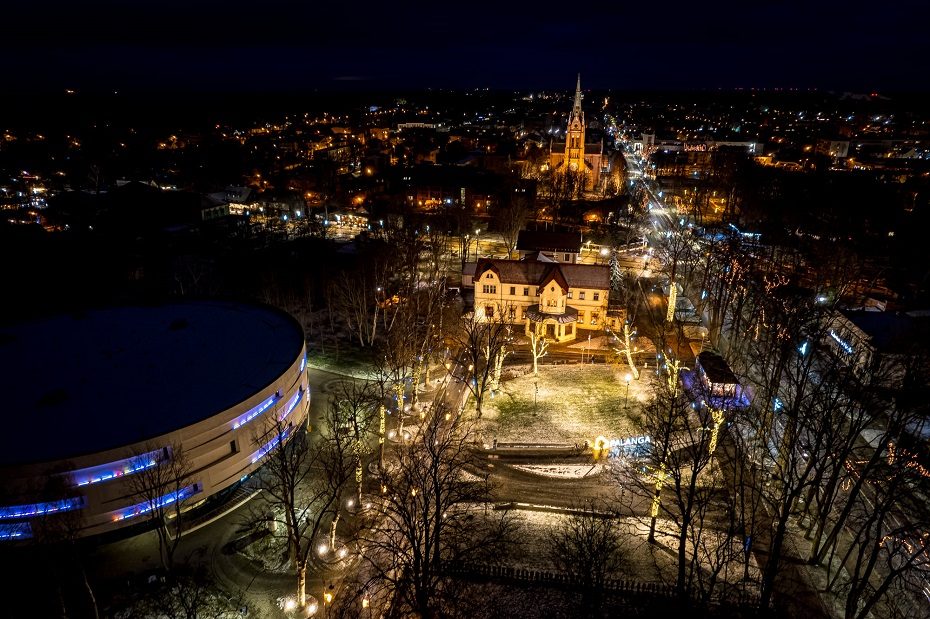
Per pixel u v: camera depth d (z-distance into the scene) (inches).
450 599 1615.4
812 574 1803.6
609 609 1641.2
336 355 3353.8
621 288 4252.0
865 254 4485.7
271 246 4970.5
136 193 6072.8
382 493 2165.4
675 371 2554.1
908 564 1530.5
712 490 1898.4
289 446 2326.5
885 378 1982.0
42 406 1990.7
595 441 2449.6
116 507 1829.5
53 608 1675.7
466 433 2522.1
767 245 4950.8
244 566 1877.5
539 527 1988.2
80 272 4485.7
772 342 2561.5
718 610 1642.5
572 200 6934.1
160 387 2130.9
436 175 7554.1
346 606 1710.1
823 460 1745.8
